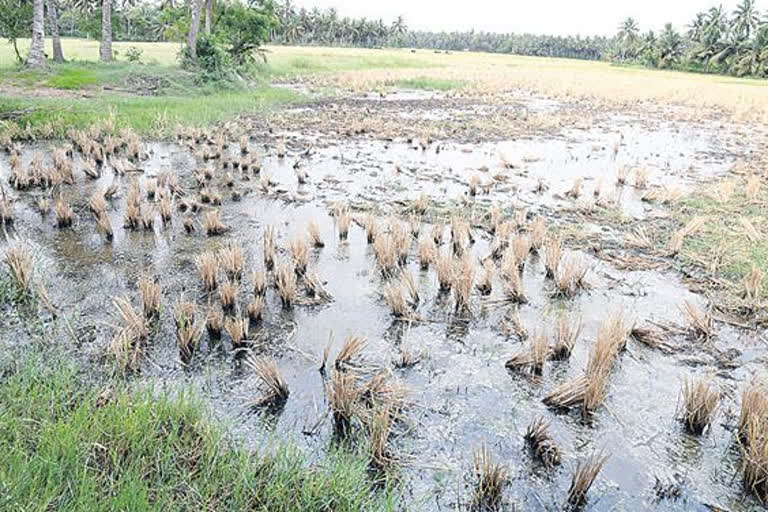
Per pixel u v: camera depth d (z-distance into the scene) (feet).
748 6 208.95
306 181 35.29
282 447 12.21
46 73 67.77
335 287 21.31
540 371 16.21
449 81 103.65
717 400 14.19
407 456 12.82
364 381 15.53
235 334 16.85
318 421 13.82
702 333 18.53
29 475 10.27
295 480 11.43
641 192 35.96
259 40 85.30
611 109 78.23
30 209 28.30
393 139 49.65
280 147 41.37
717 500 12.03
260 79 84.53
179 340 16.38
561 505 11.71
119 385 14.39
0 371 14.66
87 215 27.81
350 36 303.89
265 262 22.72
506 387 15.62
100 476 10.94
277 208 30.04
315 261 23.61
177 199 30.83
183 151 41.98
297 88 86.58
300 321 18.74
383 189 34.12
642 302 20.92
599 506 11.75
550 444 13.00
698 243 26.37
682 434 14.02
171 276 21.54
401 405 14.49
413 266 23.48
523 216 28.50
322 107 67.36
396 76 107.04
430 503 11.55
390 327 18.58
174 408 13.10
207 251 22.97
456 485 12.07
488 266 21.84
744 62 196.65
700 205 32.86
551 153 46.83
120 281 20.90
